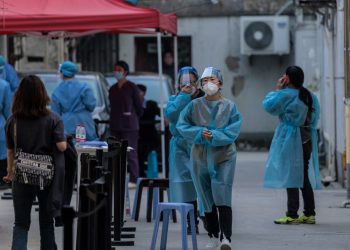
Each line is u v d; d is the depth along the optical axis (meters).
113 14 29.61
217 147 21.45
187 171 23.56
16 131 19.39
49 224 19.61
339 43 39.34
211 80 21.41
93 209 15.37
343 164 38.44
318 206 31.31
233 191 36.78
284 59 62.16
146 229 26.09
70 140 21.00
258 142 62.62
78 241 15.70
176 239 24.39
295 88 26.75
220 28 62.47
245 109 62.78
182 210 21.39
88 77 41.59
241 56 62.56
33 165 19.23
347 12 30.00
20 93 19.44
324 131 48.25
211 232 22.42
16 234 19.47
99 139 36.97
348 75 30.05
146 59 64.25
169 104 23.62
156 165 38.66
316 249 22.97
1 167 26.56
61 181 19.42
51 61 54.22
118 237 23.33
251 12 61.78
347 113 30.27
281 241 24.09
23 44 52.84
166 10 62.38
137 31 33.66
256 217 28.56
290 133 26.56
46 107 19.59
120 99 35.66
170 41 63.53
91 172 18.44
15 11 29.47
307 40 56.59
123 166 24.62
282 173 26.66
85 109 32.69
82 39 61.62
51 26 29.12
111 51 63.25
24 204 19.47
